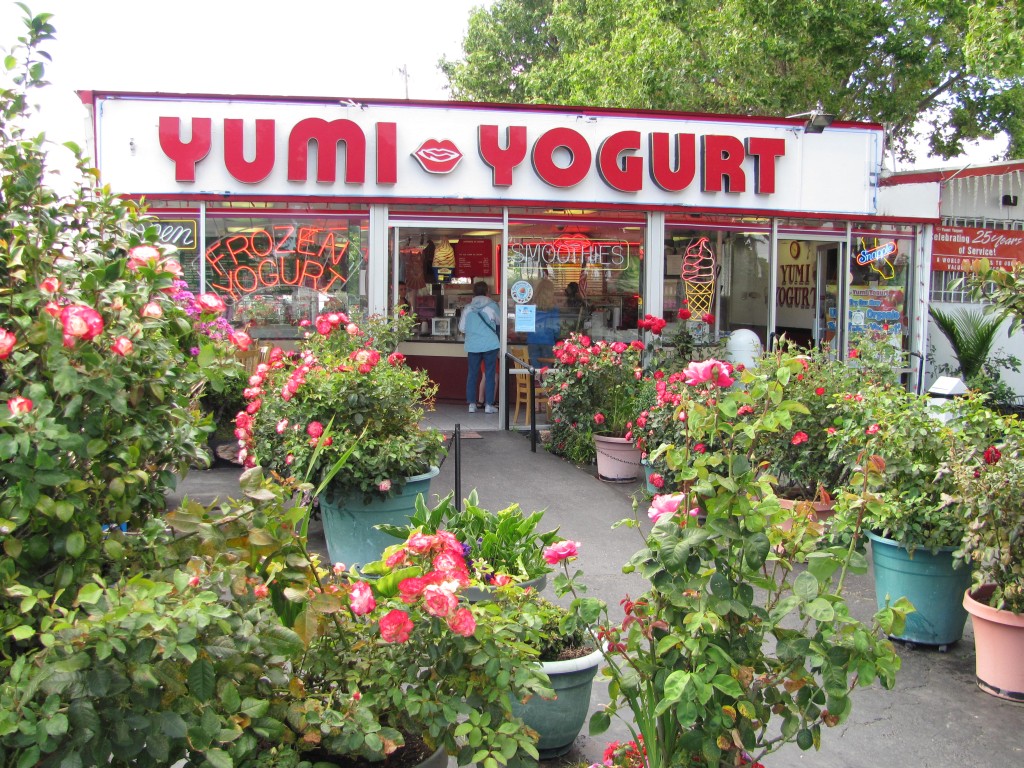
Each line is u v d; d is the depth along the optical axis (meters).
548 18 23.72
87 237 2.96
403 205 10.97
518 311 11.43
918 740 4.44
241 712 2.41
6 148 2.76
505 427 11.24
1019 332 15.51
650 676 2.87
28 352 2.52
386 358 7.81
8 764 2.07
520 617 3.17
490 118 10.97
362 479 6.05
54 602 2.25
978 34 10.61
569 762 4.06
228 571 2.51
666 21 15.94
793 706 2.74
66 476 2.31
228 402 9.26
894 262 12.35
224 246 10.69
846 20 15.98
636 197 11.36
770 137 11.67
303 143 10.57
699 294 11.79
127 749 2.16
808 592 2.66
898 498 5.48
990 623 4.92
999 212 14.83
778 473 7.35
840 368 7.93
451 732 2.76
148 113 10.41
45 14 2.87
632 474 9.00
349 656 2.88
